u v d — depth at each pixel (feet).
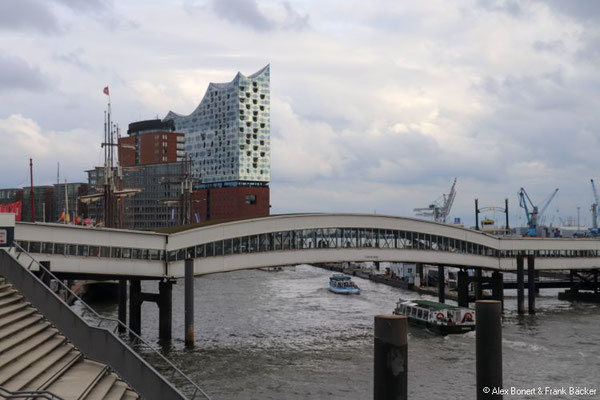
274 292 483.51
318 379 195.52
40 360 100.07
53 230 209.67
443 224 344.49
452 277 536.01
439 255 343.05
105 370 103.65
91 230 222.69
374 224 316.60
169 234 250.57
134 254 238.68
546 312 362.94
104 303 398.83
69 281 368.07
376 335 80.89
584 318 335.47
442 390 186.39
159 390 102.37
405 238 328.70
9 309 110.93
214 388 183.62
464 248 354.13
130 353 105.91
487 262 364.99
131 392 101.65
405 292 499.10
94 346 108.78
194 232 258.37
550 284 437.17
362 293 486.38
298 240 291.17
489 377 95.20
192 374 199.82
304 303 405.18
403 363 79.66
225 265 267.59
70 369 102.12
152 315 330.13
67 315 112.78
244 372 203.10
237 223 272.31
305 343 254.68
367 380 194.59
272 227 282.56
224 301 412.36
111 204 589.32
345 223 306.76
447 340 268.82
